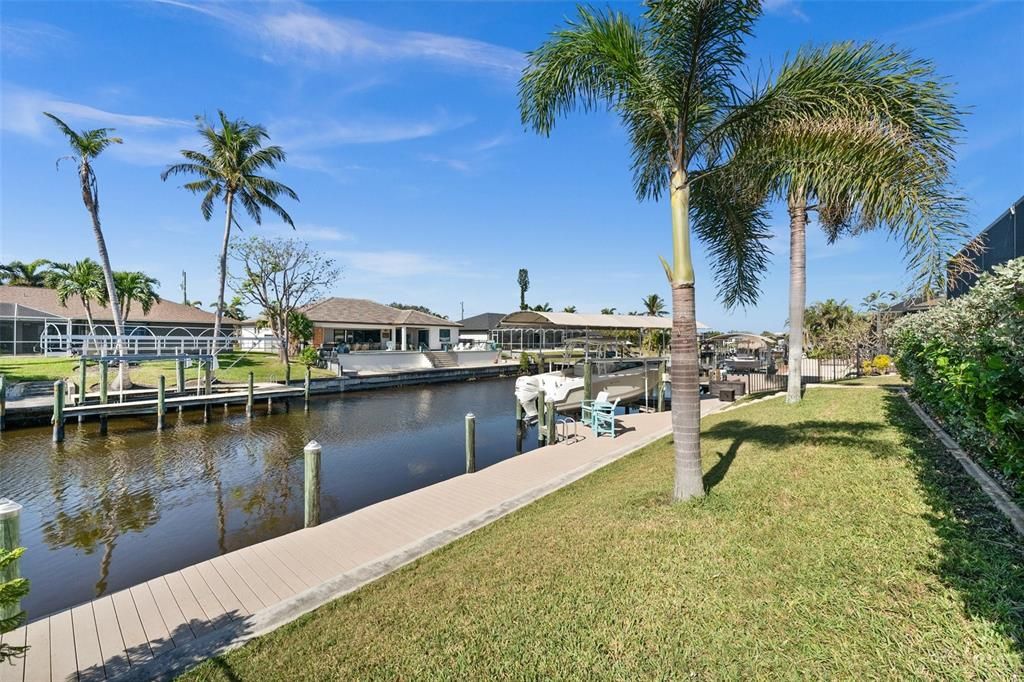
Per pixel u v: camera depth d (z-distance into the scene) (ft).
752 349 95.50
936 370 17.57
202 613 12.95
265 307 91.40
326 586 13.92
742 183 17.93
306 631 11.30
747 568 10.92
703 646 8.64
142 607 13.28
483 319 176.76
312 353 89.20
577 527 15.19
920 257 11.75
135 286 84.53
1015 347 9.77
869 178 12.70
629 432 37.27
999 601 8.17
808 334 103.81
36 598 17.33
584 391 49.24
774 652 8.17
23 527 23.67
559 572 12.19
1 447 39.52
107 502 27.17
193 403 50.34
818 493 14.64
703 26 14.70
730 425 29.07
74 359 70.28
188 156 75.31
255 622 12.21
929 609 8.41
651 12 14.84
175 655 10.95
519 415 42.14
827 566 10.41
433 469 34.09
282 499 27.68
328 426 49.98
